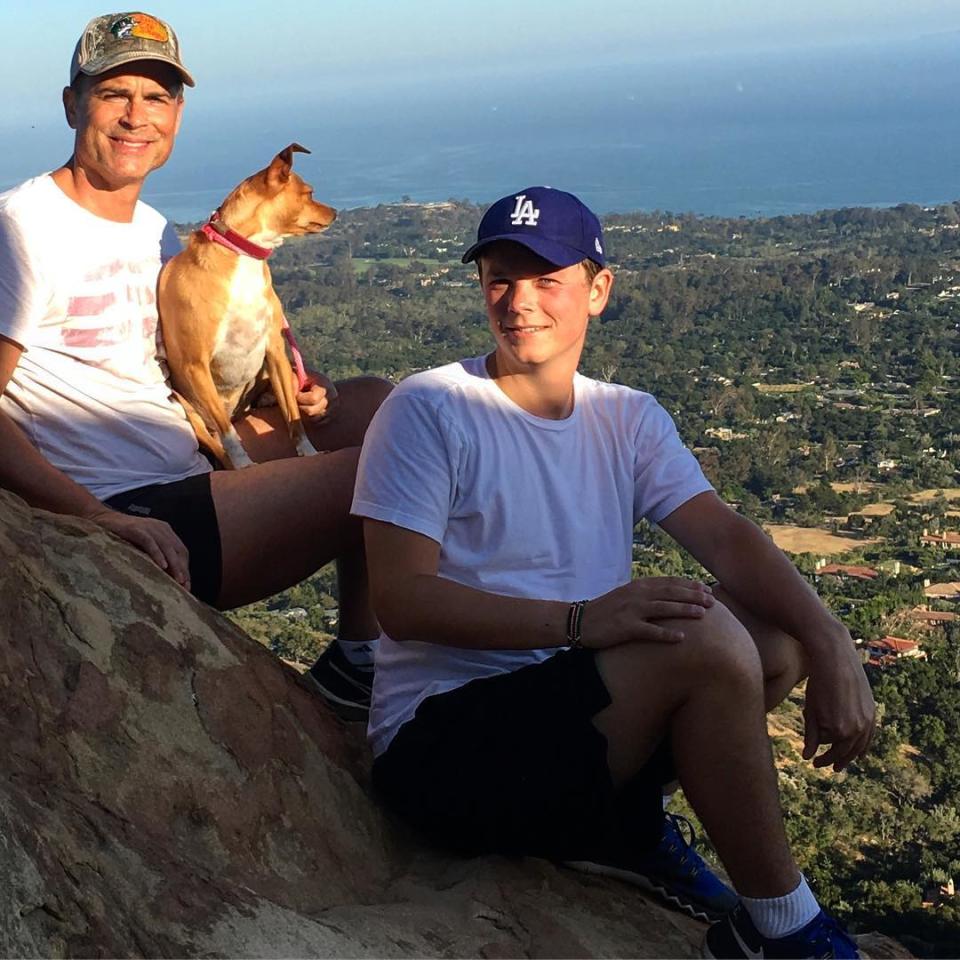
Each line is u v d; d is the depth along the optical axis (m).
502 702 2.36
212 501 2.81
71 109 2.84
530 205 2.42
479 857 2.46
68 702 2.08
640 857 2.63
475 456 2.44
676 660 2.21
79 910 1.64
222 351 3.10
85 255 2.80
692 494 2.61
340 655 2.99
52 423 2.79
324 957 1.87
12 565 2.20
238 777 2.24
